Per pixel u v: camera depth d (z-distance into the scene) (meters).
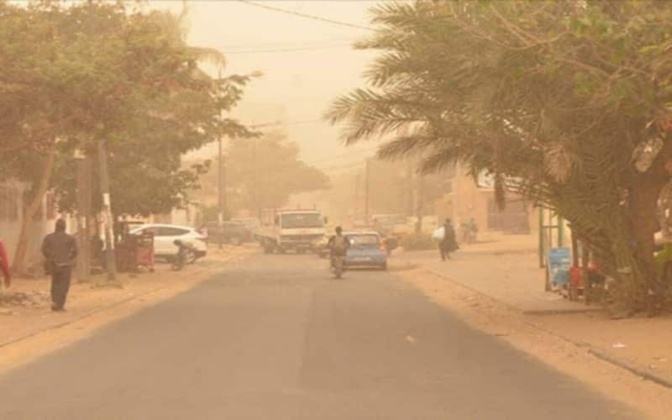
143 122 43.53
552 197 26.98
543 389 16.34
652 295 26.64
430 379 17.34
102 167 41.91
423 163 29.94
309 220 80.38
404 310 31.11
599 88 19.73
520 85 23.22
